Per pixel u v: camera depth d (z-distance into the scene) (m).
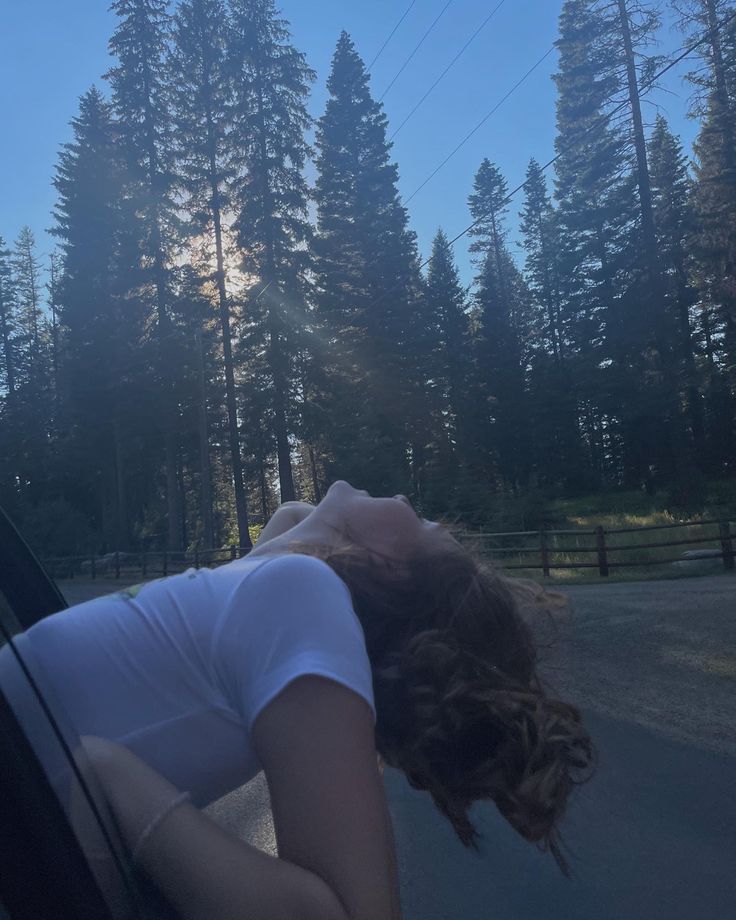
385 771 5.71
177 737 1.20
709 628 10.16
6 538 1.60
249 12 36.84
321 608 1.20
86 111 41.22
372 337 40.16
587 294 41.91
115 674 1.23
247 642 1.18
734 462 39.09
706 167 44.09
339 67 44.00
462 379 53.06
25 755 1.02
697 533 21.53
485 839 4.34
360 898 1.04
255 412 39.12
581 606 12.72
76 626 1.28
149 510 52.59
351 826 1.07
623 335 36.66
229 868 1.07
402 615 1.41
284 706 1.12
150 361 39.66
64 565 34.91
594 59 29.39
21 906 1.01
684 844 4.13
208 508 32.31
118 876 1.08
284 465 37.19
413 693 1.36
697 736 6.02
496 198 63.25
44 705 1.09
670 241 37.41
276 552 1.48
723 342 40.53
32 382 47.47
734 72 33.72
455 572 1.44
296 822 1.08
